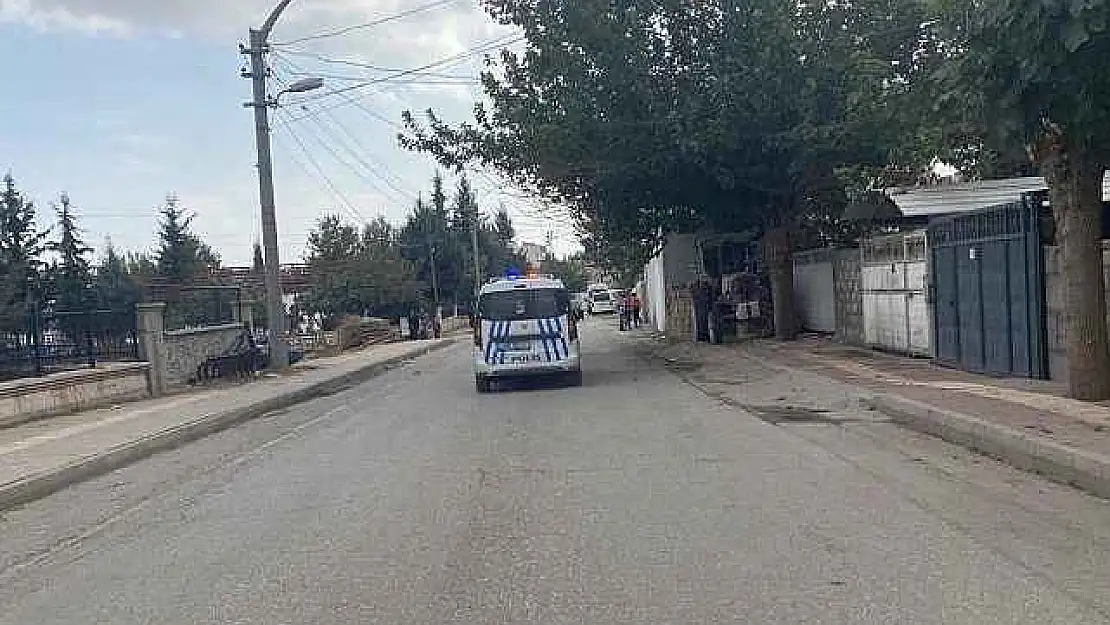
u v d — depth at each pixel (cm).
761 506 930
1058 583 668
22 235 3850
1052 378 1581
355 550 837
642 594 674
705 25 2648
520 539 844
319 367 3438
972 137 1603
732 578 703
